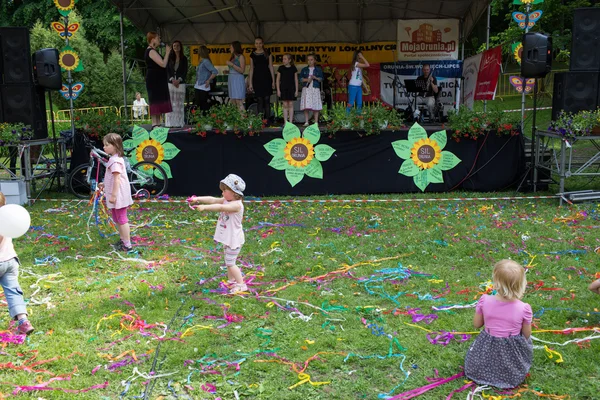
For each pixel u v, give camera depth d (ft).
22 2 95.86
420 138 32.27
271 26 50.19
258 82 38.88
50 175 32.71
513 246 20.74
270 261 19.42
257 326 14.15
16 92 30.99
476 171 32.48
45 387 11.29
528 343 11.25
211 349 12.97
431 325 14.08
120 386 11.49
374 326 14.02
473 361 11.42
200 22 49.78
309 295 16.14
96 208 23.02
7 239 13.60
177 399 11.04
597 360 12.30
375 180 32.65
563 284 16.81
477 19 44.73
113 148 20.71
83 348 13.03
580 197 28.27
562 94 30.04
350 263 19.08
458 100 48.42
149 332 13.89
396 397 10.95
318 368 12.14
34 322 14.46
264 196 32.58
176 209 28.60
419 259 19.44
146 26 47.37
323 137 32.37
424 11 46.62
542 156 32.48
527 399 10.87
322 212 27.32
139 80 90.02
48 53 31.07
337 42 50.34
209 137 32.55
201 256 20.11
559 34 64.54
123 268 18.98
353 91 38.91
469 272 18.10
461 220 25.13
